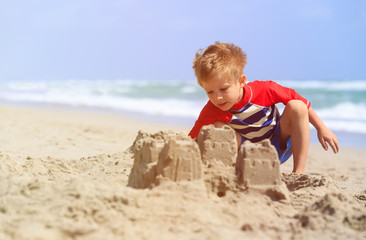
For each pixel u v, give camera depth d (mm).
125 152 4711
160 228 2400
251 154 2928
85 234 2254
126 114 14406
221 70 3428
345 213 2590
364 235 2449
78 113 14352
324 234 2396
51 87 31078
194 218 2498
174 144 2791
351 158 7672
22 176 3066
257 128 3920
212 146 2994
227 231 2371
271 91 3898
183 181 2770
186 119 13016
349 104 16734
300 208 2936
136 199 2588
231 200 2811
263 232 2412
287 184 3625
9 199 2584
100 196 2572
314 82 28688
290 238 2346
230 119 3869
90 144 7125
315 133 10805
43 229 2246
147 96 22422
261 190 2891
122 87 29500
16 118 11211
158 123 11859
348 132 11219
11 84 38031
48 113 13805
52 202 2539
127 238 2256
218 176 2900
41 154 5711
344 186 5008
